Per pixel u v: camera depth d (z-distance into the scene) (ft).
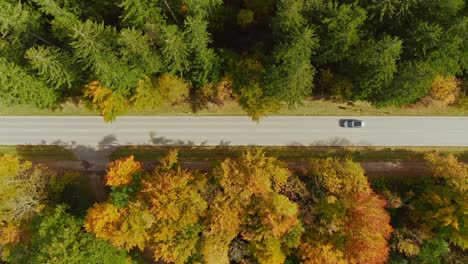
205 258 144.56
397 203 160.45
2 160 158.30
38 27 154.40
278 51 142.61
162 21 151.12
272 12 169.89
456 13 145.18
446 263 159.94
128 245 147.64
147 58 144.36
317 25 144.97
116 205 147.13
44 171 169.89
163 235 143.74
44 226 151.84
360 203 141.49
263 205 141.90
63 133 183.83
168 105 181.68
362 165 179.11
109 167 168.96
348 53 147.95
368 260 140.97
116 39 141.38
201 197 146.72
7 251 164.55
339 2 150.71
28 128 184.55
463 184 148.56
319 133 180.45
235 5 177.47
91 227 146.61
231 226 143.54
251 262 156.46
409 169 177.99
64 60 146.30
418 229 158.92
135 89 159.94
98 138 183.32
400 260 157.89
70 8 158.20
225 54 161.68
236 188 144.15
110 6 162.09
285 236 143.95
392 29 151.23
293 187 152.05
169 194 142.41
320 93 176.86
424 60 147.64
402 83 144.25
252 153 157.48
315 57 156.76
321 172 151.94
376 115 179.52
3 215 157.28
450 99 165.48
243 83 157.58
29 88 156.35
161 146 182.39
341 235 142.41
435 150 178.70
